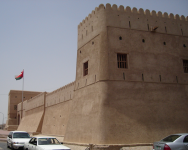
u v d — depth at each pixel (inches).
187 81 757.3
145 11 771.4
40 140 529.3
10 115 2310.5
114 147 585.9
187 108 725.3
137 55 717.3
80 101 765.9
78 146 650.8
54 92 1279.5
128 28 731.4
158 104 692.7
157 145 454.3
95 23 751.7
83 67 793.6
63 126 1064.8
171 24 793.6
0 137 1339.8
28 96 2395.4
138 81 693.9
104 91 659.4
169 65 748.0
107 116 635.5
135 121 650.8
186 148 432.1
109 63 683.4
